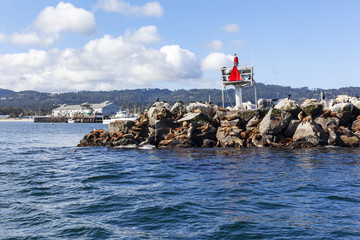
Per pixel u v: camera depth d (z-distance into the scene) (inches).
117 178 572.4
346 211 362.0
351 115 1055.0
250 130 1069.8
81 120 7524.6
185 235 297.1
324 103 1127.6
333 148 938.1
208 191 460.1
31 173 633.6
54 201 417.7
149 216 351.9
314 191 452.8
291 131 1027.9
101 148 1121.4
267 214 354.0
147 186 502.3
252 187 480.4
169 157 832.3
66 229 316.2
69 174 619.8
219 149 974.4
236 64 1326.3
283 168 638.5
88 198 430.6
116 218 347.3
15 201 418.3
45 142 1651.1
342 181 515.2
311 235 292.4
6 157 919.0
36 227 322.3
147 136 1189.1
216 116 1145.4
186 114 1161.4
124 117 5310.0
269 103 1131.9
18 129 3826.3
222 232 302.7
